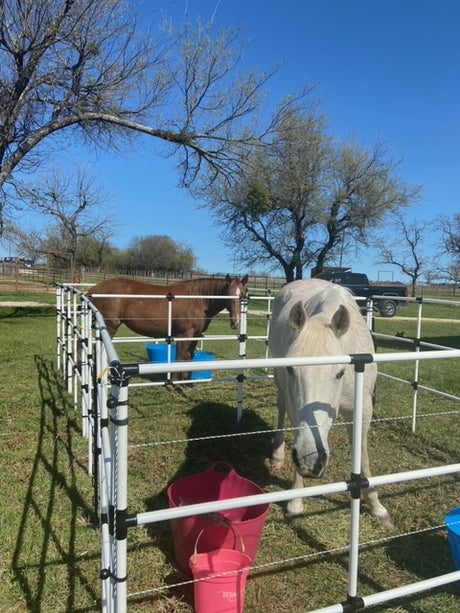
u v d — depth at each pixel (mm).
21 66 9898
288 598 2463
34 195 13859
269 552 2850
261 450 4387
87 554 2740
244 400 6004
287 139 12555
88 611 2314
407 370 8578
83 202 38719
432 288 43375
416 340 4980
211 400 5957
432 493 3643
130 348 10047
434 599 2482
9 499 3311
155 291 6926
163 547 2854
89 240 54156
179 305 6910
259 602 2426
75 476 3664
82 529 2988
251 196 21266
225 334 12367
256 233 24969
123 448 1631
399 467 4145
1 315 15594
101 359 2848
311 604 2428
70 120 10672
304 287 3873
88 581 2520
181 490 2955
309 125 20516
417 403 6133
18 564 2639
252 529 2506
